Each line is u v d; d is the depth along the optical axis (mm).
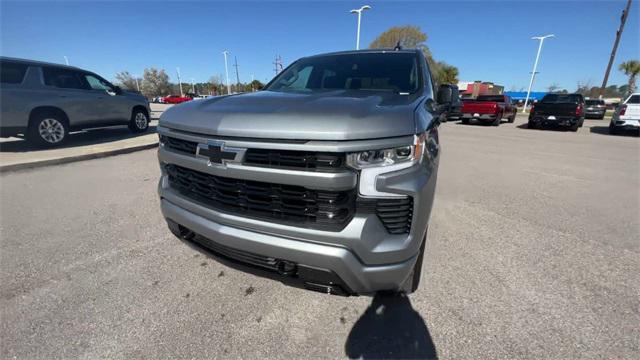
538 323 1935
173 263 2578
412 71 2811
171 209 2082
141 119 9383
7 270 2459
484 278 2381
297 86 2957
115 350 1747
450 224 3357
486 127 14992
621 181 5145
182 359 1693
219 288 2268
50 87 6820
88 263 2564
